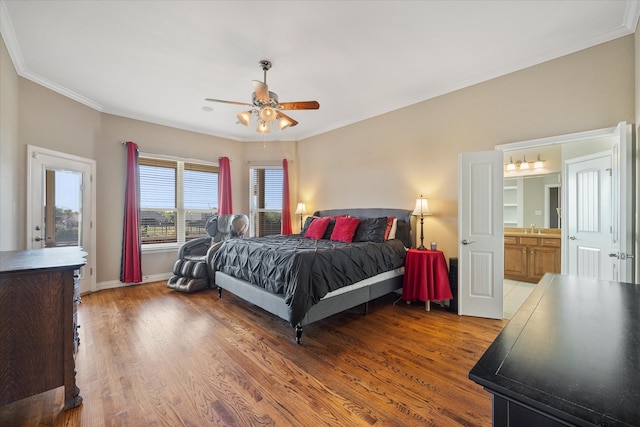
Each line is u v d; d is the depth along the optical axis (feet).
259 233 19.29
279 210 19.17
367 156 14.79
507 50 8.89
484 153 10.27
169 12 7.07
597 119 8.31
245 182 19.17
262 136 18.70
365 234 12.14
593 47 8.38
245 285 10.19
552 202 16.07
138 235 14.44
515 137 9.87
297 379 6.39
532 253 15.49
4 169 8.89
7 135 9.06
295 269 8.11
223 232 14.84
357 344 8.14
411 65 9.77
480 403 5.59
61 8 6.95
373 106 13.62
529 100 9.57
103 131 13.66
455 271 10.96
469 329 9.22
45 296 5.30
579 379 2.05
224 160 17.79
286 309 8.16
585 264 10.59
